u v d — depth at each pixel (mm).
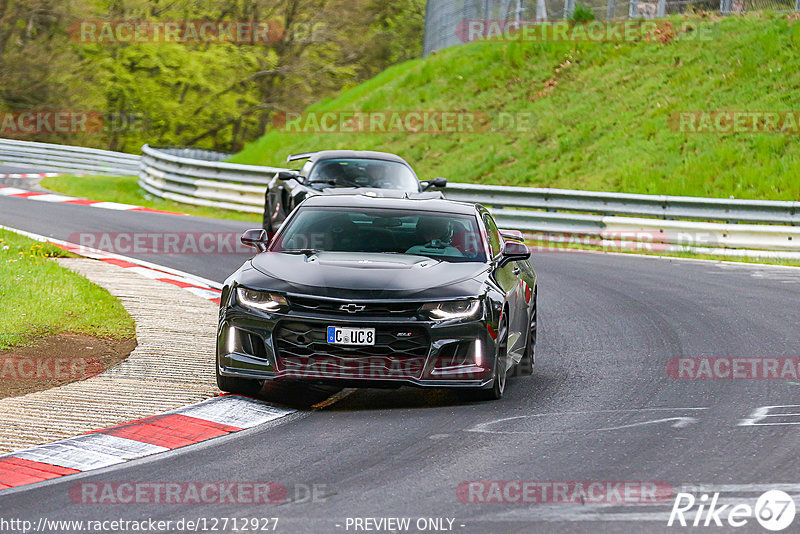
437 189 75500
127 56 188125
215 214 86062
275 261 29281
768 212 65875
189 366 31359
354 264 28719
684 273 56625
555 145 96312
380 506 18781
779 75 94562
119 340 35125
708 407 27297
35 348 33188
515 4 124938
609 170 88875
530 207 74750
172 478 20625
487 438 23953
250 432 24562
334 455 22422
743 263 61656
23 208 75812
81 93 180500
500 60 116000
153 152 98250
